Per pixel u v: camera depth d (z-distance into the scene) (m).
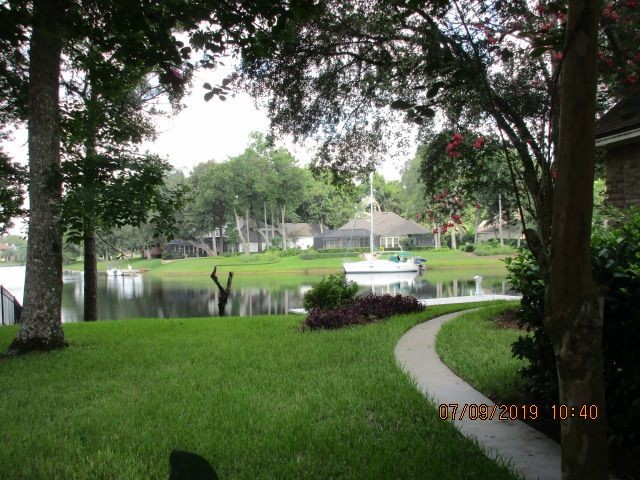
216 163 59.72
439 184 9.05
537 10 5.11
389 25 6.81
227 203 61.62
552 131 2.84
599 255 3.75
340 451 3.88
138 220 8.60
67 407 5.31
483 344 7.64
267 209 68.00
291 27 7.47
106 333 10.34
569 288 1.89
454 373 6.20
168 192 10.91
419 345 7.96
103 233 12.30
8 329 11.48
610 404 3.60
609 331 3.59
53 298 8.77
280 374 6.26
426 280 33.00
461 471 3.45
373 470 3.50
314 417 4.62
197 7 5.35
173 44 5.71
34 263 8.67
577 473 1.87
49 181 8.41
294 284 34.78
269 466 3.69
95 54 7.73
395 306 11.65
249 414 4.75
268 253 63.78
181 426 4.51
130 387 5.98
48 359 7.77
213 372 6.51
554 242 1.93
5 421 4.89
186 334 9.91
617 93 6.38
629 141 8.16
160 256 80.50
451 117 5.47
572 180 1.87
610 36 6.11
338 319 10.12
